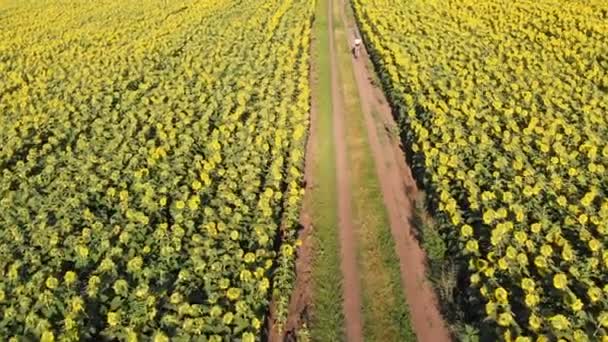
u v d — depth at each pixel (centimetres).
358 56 4678
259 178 2783
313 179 3034
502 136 3027
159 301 2031
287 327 2162
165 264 2208
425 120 3253
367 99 3925
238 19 5588
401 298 2261
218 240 2341
